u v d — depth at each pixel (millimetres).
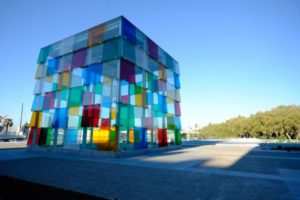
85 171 9320
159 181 7438
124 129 16891
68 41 20500
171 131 25125
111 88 16516
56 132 18875
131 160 13266
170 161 12781
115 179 7727
